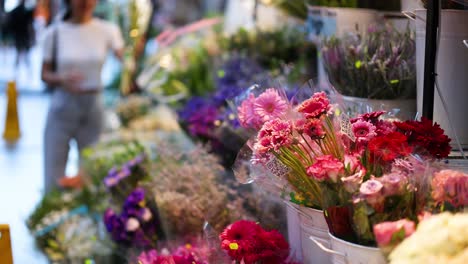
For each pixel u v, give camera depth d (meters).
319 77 2.66
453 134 1.89
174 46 5.36
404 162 1.46
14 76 12.31
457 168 1.66
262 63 3.93
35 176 6.20
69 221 3.46
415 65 2.07
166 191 2.65
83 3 4.70
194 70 4.96
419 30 1.93
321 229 1.65
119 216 2.85
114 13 5.75
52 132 4.75
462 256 1.13
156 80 5.15
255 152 1.69
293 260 1.80
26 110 9.76
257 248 1.74
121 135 4.25
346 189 1.40
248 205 2.30
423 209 1.36
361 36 2.30
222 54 4.61
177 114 3.61
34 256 3.45
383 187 1.35
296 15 3.82
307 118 1.57
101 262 3.13
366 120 1.61
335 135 1.57
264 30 3.98
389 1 2.86
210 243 1.94
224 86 3.88
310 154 1.60
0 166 6.59
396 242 1.25
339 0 2.92
